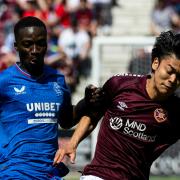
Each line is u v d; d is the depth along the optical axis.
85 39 27.62
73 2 28.97
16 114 9.62
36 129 9.62
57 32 27.64
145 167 9.19
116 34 31.19
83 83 27.34
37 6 28.44
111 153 9.09
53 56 25.64
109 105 9.29
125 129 9.08
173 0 30.06
